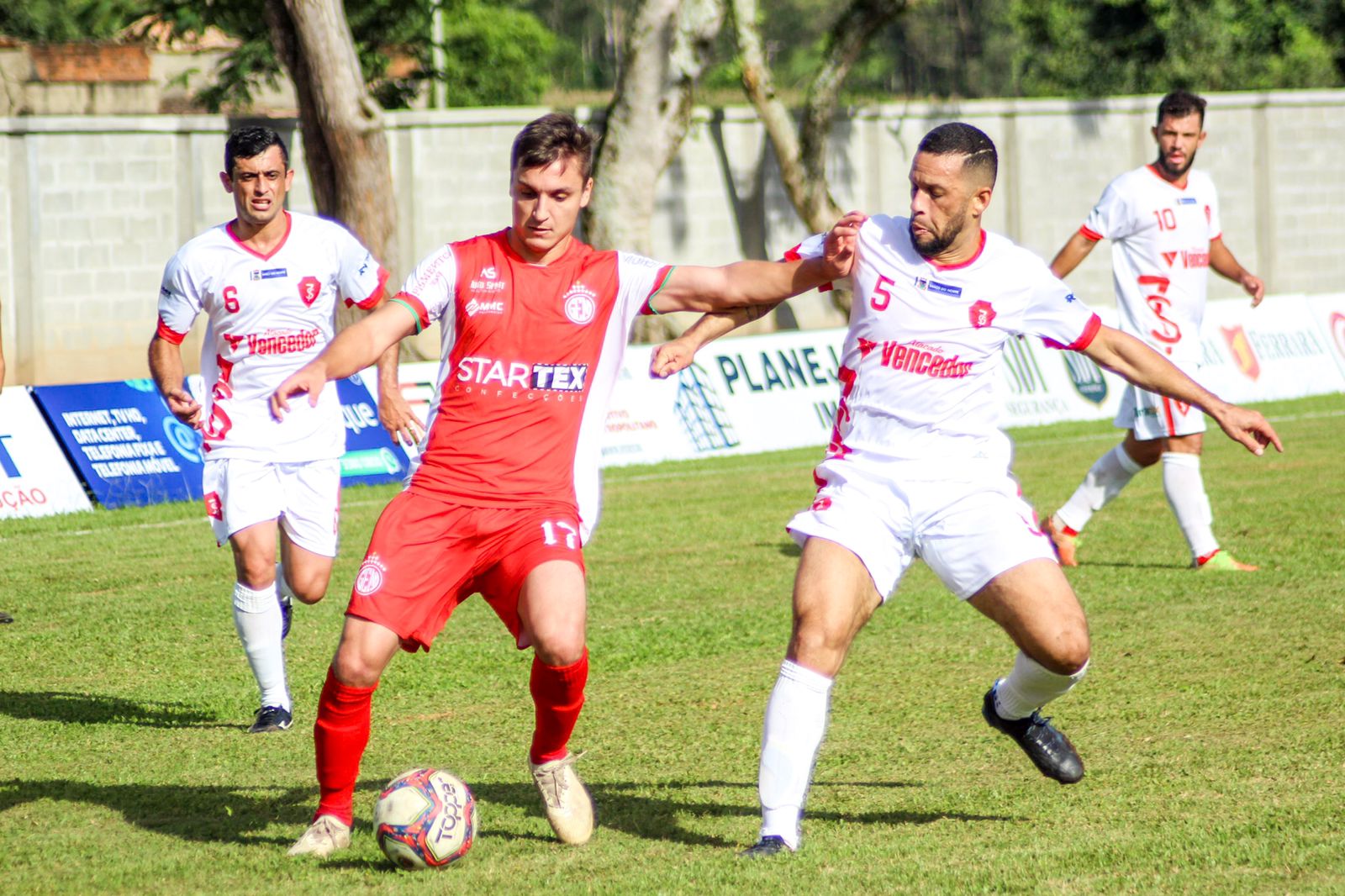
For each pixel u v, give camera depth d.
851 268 13.27
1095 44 116.06
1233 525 30.80
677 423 45.41
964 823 13.47
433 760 16.19
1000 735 16.62
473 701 18.86
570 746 16.61
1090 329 13.23
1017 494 13.34
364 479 40.66
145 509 36.84
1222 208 83.44
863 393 13.36
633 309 12.85
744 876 11.80
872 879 11.71
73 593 26.61
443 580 12.66
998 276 13.04
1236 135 83.25
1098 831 13.04
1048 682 13.12
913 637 21.86
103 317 66.81
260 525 17.45
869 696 18.55
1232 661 19.53
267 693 17.83
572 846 12.95
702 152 74.62
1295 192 84.75
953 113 79.38
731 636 22.34
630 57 60.59
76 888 11.89
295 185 70.00
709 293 12.78
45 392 37.34
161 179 67.38
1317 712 16.91
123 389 38.62
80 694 19.47
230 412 17.53
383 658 12.51
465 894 11.57
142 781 15.43
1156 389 13.38
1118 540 29.70
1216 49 110.38
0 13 99.75
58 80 86.69
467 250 12.68
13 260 65.00
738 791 14.76
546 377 12.66
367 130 52.28
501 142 71.56
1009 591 12.74
